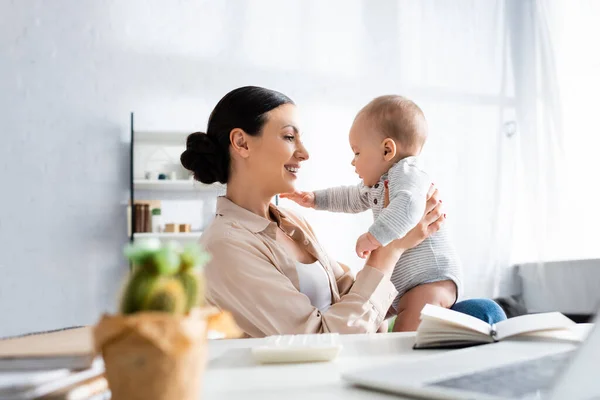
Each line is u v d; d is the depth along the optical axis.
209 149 1.48
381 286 1.27
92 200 3.84
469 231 4.54
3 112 3.77
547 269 4.22
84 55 3.92
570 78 4.36
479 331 0.75
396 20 4.56
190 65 4.08
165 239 3.77
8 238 3.70
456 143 4.60
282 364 0.65
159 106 4.00
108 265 3.81
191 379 0.36
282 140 1.44
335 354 0.67
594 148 4.15
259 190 1.47
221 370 0.61
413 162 1.67
